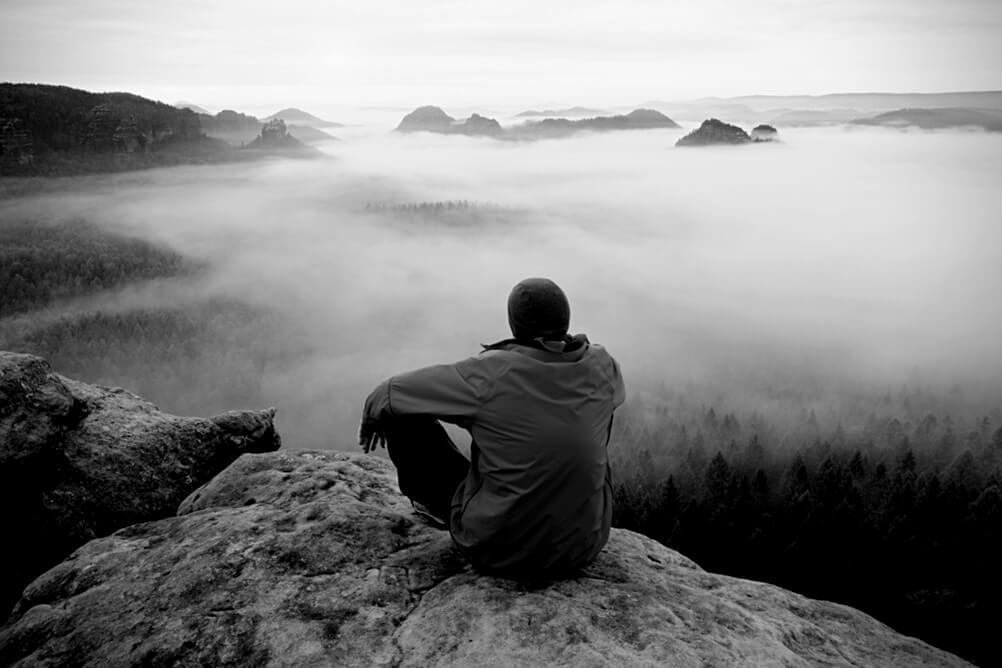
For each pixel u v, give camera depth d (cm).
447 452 335
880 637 308
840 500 6762
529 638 261
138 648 263
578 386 283
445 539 350
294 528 349
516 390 277
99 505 449
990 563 5769
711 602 304
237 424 555
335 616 281
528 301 287
